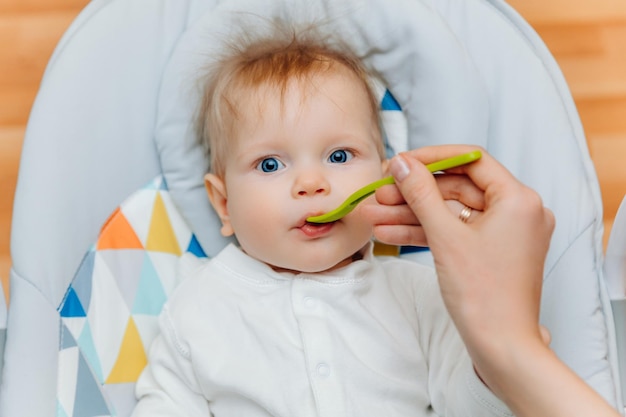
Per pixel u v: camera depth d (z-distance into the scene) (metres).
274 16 1.13
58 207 1.03
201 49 1.11
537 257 0.73
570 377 0.68
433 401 1.00
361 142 1.02
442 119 1.10
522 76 1.11
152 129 1.13
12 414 0.95
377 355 1.01
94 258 1.08
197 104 1.11
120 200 1.12
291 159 1.01
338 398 0.96
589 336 1.00
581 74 1.90
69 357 1.01
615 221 1.00
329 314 1.02
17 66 1.89
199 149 1.12
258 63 1.06
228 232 1.09
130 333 1.09
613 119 1.84
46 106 1.05
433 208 0.72
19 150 1.78
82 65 1.07
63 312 1.02
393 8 1.11
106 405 1.04
